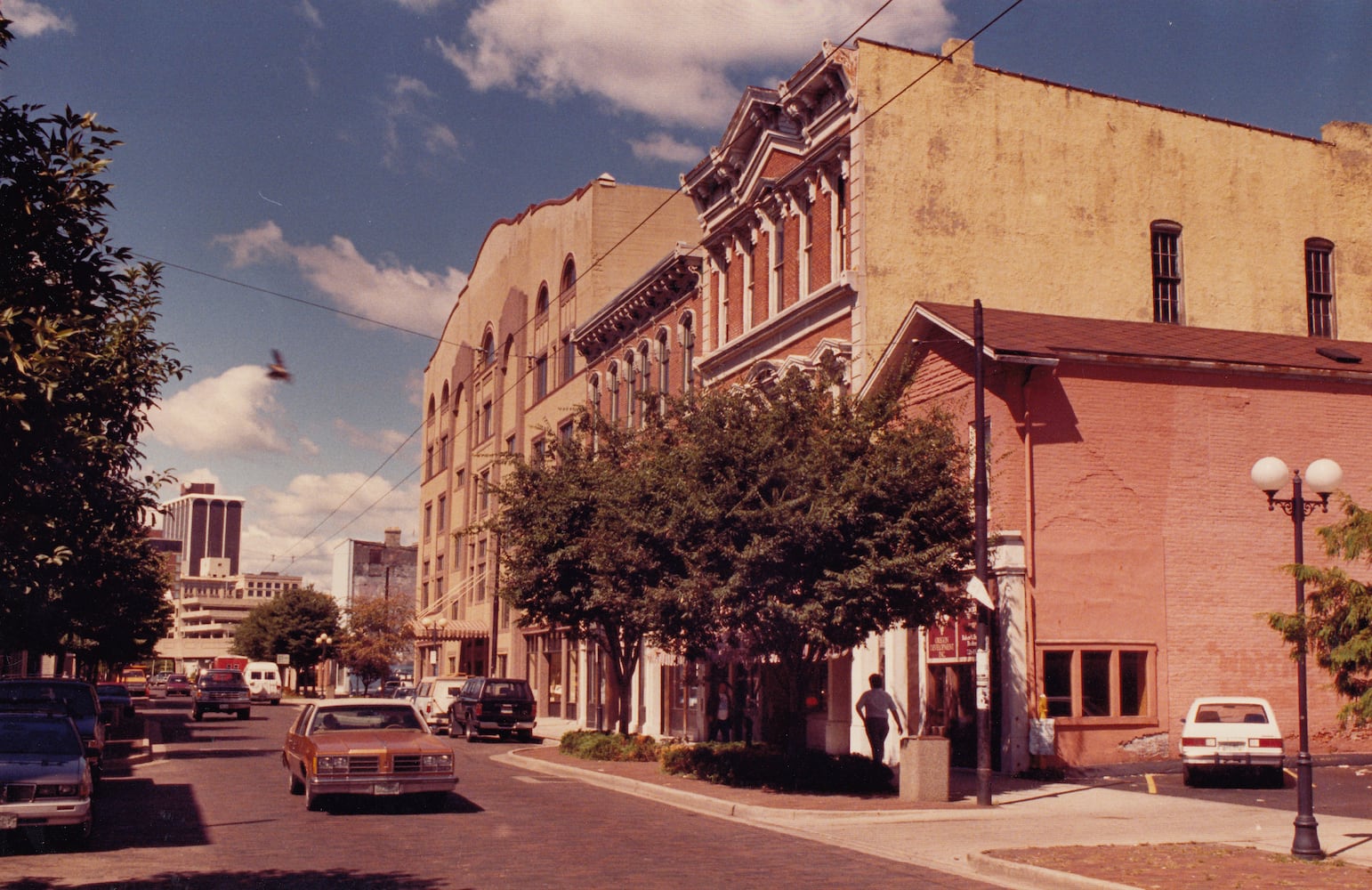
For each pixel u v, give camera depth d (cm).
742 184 3450
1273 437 2609
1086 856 1317
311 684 10088
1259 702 2155
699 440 2078
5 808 1328
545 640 5312
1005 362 2377
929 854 1422
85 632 2897
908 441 2034
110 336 1589
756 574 1977
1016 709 2330
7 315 892
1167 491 2516
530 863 1281
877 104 2930
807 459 2009
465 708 3978
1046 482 2436
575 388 4994
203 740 3634
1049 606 2394
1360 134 3472
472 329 6888
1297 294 3319
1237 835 1533
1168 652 2464
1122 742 2405
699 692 3575
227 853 1355
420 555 7850
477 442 6662
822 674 2978
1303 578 1266
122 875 1199
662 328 4100
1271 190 3325
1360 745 2598
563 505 2867
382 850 1376
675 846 1442
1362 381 2691
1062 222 3061
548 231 5609
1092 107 3144
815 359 2972
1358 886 1127
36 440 966
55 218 959
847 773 2053
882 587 1928
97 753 1978
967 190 2983
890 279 2880
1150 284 3141
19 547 1304
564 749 2981
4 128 964
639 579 2391
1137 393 2523
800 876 1227
